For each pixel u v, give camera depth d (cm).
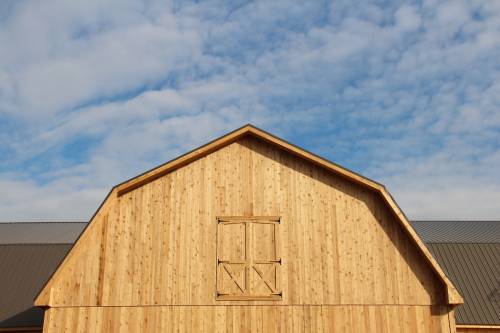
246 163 1908
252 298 1767
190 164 1902
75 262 1772
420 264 1797
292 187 1883
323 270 1798
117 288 1758
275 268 1798
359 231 1836
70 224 3409
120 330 1720
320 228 1839
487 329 2366
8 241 3000
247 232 1833
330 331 1739
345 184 1884
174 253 1803
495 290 2497
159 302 1753
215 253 1809
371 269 1798
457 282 2556
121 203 1845
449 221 3409
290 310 1758
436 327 1742
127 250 1798
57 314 1719
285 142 1886
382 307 1762
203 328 1734
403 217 1803
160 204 1850
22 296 2572
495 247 2744
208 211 1852
